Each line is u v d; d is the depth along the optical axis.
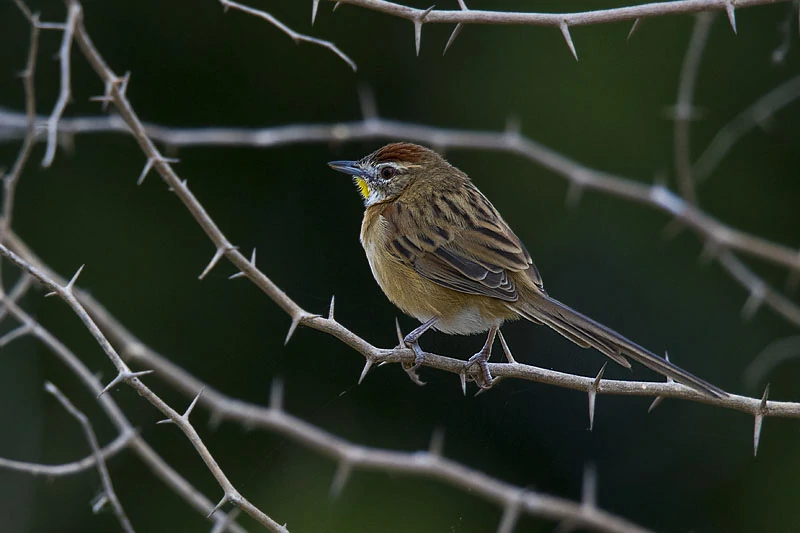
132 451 12.49
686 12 7.17
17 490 12.08
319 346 13.22
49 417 12.54
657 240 13.91
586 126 14.46
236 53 13.92
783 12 14.26
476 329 8.86
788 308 10.77
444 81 14.41
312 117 14.07
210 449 12.62
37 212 13.61
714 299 13.77
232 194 13.85
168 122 13.83
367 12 14.17
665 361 7.29
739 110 14.40
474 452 12.59
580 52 14.51
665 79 14.44
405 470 9.59
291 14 13.98
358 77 14.17
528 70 14.50
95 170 13.77
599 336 7.67
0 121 10.85
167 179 7.32
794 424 13.05
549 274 14.03
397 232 9.06
